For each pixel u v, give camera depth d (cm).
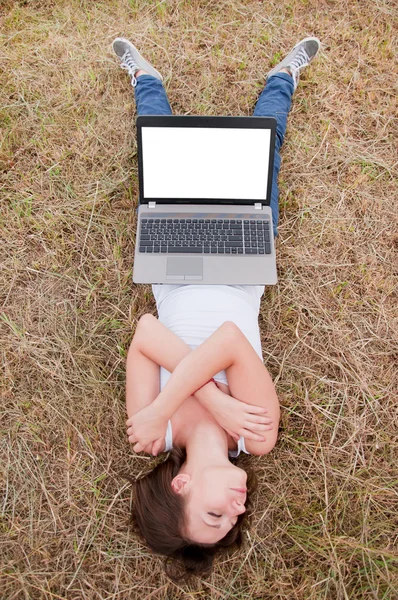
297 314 196
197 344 159
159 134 167
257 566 170
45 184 210
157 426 142
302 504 176
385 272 201
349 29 228
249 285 177
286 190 209
